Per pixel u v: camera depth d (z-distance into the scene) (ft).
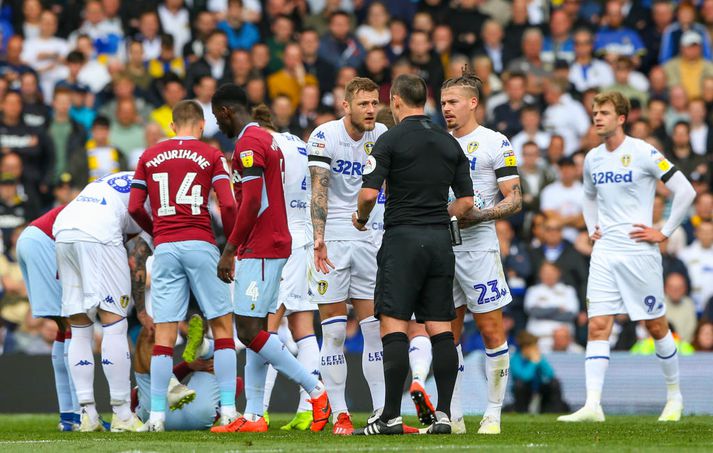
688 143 195.21
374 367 91.30
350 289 92.48
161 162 93.15
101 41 207.21
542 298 167.22
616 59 211.61
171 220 92.68
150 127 185.37
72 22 212.84
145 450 70.85
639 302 115.14
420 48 203.92
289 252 90.68
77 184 181.47
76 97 192.75
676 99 209.36
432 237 79.97
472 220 87.40
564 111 202.59
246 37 209.46
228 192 93.25
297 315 102.83
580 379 144.56
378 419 82.38
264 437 83.51
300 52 203.21
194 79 187.01
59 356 104.83
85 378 100.12
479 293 89.56
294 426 99.86
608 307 115.75
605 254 116.06
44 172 184.96
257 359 93.66
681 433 89.66
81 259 97.50
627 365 144.25
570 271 170.09
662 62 222.48
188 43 204.95
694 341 158.51
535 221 178.81
